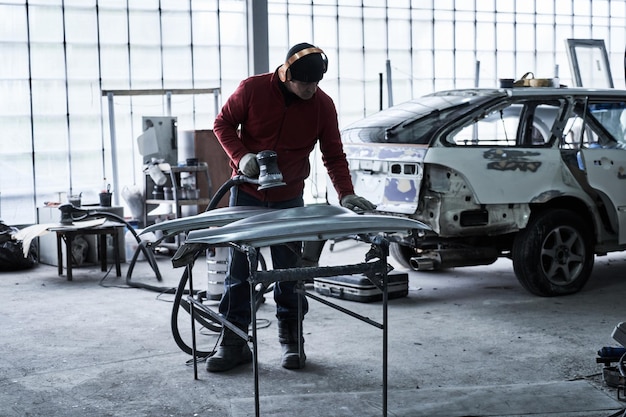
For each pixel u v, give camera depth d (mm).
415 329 4938
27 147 8477
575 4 11609
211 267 5820
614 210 6008
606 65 10094
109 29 8805
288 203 4090
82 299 6035
